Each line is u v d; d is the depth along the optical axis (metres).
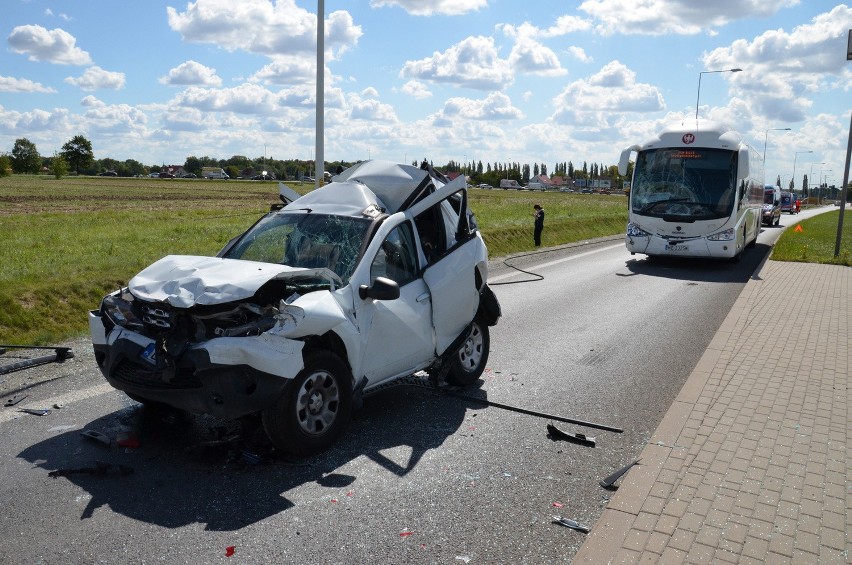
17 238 20.09
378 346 5.80
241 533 4.04
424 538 4.06
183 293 4.85
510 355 8.64
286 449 5.08
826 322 10.36
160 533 4.00
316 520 4.23
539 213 24.33
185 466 4.95
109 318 5.46
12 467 4.82
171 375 4.82
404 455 5.31
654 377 7.76
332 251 5.94
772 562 3.72
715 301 13.18
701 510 4.32
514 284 14.93
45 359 7.50
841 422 5.95
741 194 18.42
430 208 6.96
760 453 5.25
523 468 5.14
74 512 4.22
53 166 152.75
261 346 4.78
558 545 4.02
